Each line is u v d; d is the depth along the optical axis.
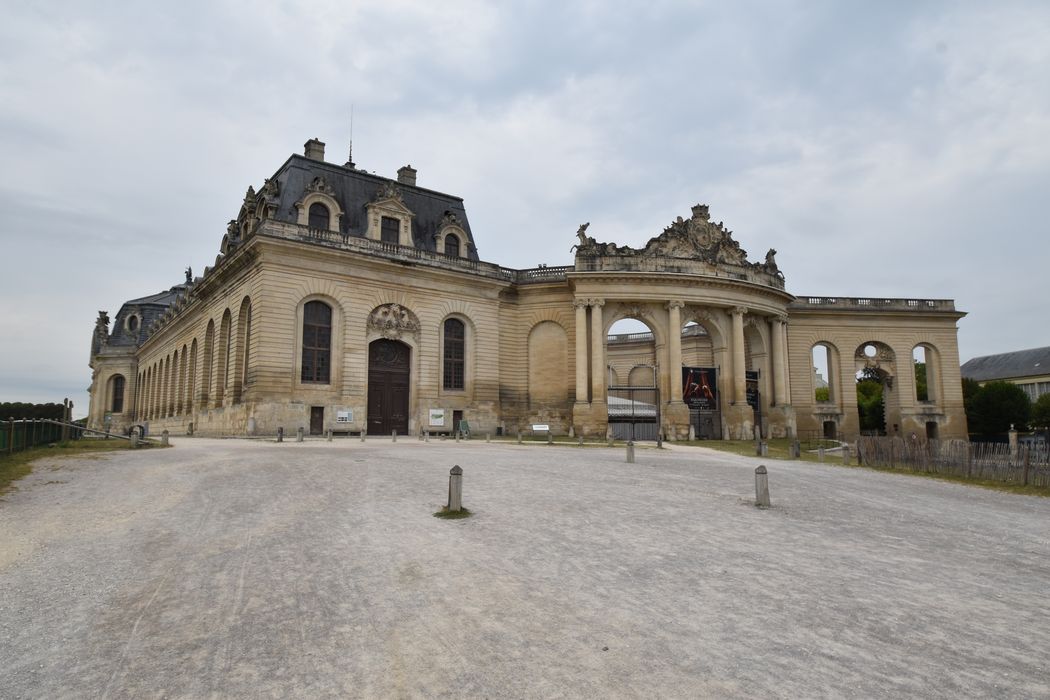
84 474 20.27
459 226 57.19
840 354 66.12
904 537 13.34
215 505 14.88
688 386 54.34
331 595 8.95
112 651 7.19
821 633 7.80
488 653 7.14
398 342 51.00
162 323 77.62
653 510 15.12
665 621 8.12
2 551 11.13
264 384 43.12
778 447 45.53
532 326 57.88
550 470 22.27
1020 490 22.67
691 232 56.75
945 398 66.81
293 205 48.22
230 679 6.52
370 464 22.70
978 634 7.88
